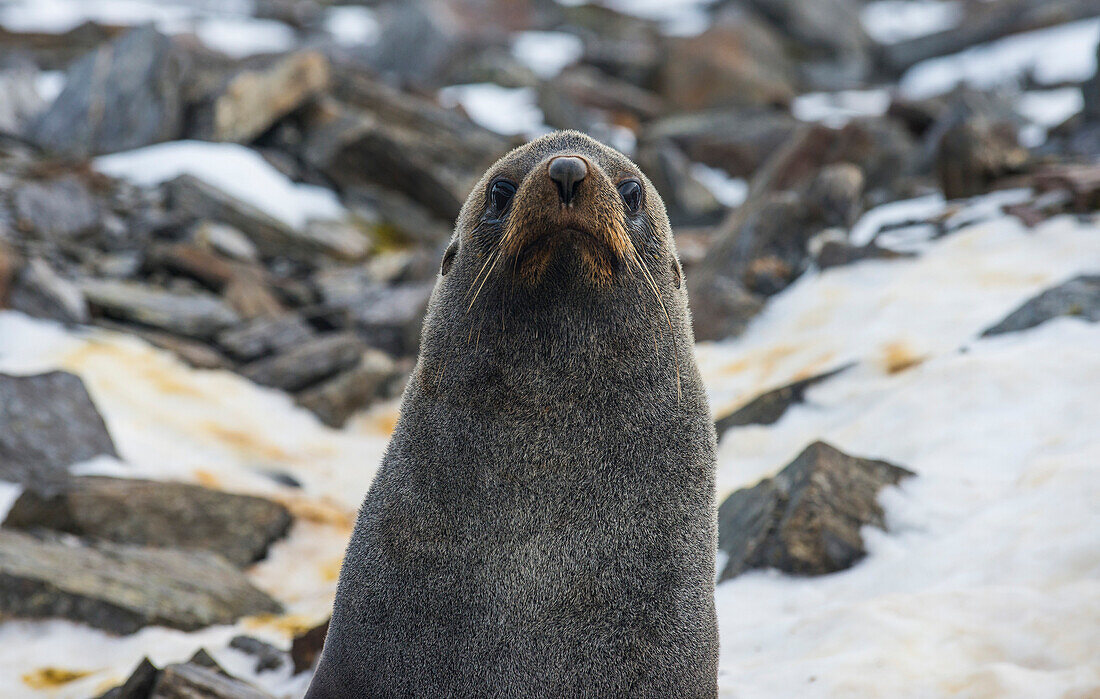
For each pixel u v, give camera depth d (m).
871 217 52.81
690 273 52.22
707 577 13.51
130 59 78.62
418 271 65.88
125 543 32.09
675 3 176.88
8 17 123.44
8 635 25.64
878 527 23.70
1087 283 34.06
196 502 33.75
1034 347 30.92
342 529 36.53
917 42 150.50
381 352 56.78
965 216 46.81
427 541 12.81
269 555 34.09
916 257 44.06
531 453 12.86
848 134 72.19
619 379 13.20
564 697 12.38
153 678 18.45
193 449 41.06
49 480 33.25
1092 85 70.62
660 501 13.09
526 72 122.94
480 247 13.88
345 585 13.49
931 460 26.47
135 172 68.69
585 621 12.52
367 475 42.62
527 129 105.50
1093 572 19.25
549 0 161.12
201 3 148.62
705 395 14.57
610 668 12.48
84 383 39.34
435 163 80.00
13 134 75.75
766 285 47.59
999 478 24.91
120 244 60.06
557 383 13.04
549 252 12.79
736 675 18.44
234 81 75.81
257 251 66.44
